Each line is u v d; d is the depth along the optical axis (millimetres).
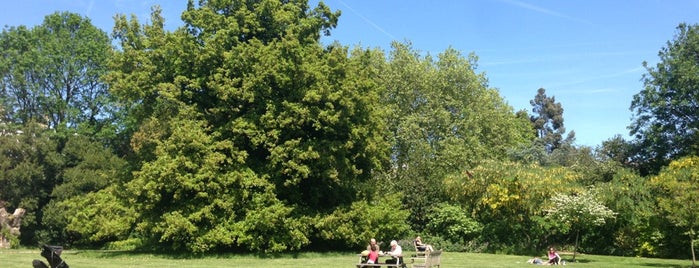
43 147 39844
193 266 20688
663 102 41125
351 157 30641
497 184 31938
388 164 39812
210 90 28797
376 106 32062
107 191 30312
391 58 46875
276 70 27500
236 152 27594
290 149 27484
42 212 39719
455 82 46938
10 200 39594
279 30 30766
